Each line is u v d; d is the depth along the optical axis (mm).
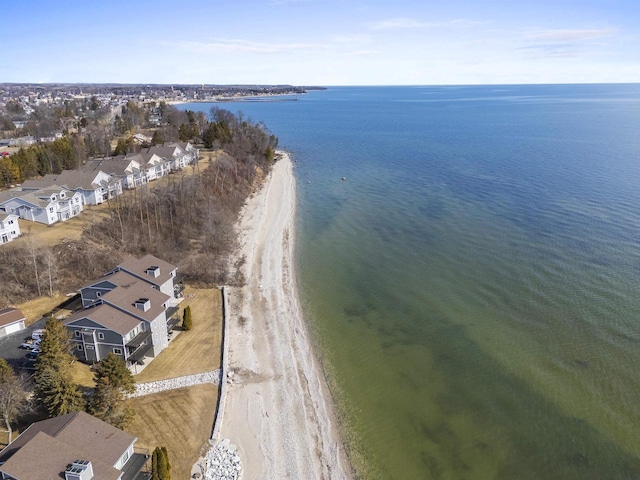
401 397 44906
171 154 116688
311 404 44438
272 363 50281
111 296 49375
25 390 42219
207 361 49688
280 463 37688
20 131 166625
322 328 56969
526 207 96375
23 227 75562
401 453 38719
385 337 54469
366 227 91125
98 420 34312
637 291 60500
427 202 104875
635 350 49312
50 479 28234
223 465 36688
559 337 52156
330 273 71562
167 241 78062
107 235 75375
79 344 47312
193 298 63219
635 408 41875
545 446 38500
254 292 65812
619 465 36406
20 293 59344
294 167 146500
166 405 42938
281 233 88938
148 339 49062
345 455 38750
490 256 73750
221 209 95500
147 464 35031
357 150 174875
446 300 61500
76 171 92812
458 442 39469
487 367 48219
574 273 66062
